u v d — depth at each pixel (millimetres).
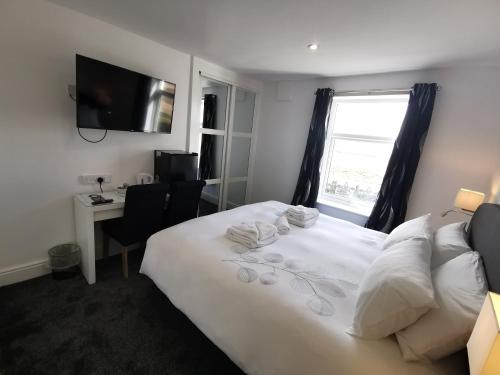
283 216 2322
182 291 1555
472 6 1482
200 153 3484
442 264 1424
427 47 2131
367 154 3262
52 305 1858
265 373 1149
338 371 978
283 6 1707
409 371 953
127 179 2631
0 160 1870
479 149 2424
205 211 3852
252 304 1258
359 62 2662
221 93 3529
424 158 2727
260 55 2732
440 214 2674
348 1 1570
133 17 2076
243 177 4199
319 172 3449
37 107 1967
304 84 3596
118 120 2283
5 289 1978
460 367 1004
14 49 1805
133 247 2822
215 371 1469
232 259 1571
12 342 1523
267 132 4090
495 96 2326
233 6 1765
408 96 2857
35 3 1836
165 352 1560
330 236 2127
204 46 2598
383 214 2896
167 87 2613
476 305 958
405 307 1003
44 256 2195
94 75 2041
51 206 2166
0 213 1932
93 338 1607
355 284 1448
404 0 1498
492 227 1423
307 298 1273
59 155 2139
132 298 2008
